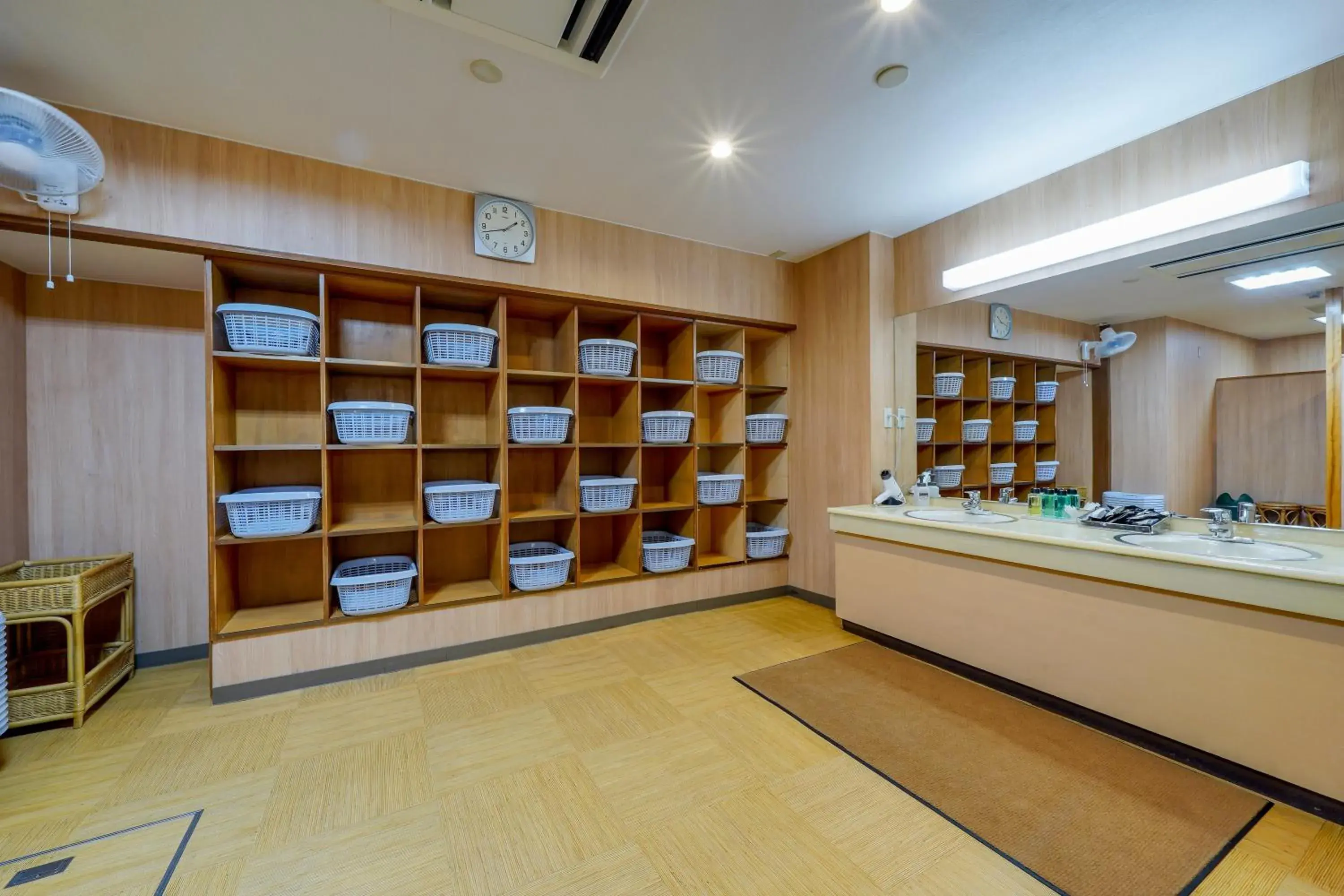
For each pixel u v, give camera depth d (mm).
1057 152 2455
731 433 3895
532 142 2365
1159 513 2367
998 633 2475
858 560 3178
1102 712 2115
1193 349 2262
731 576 3756
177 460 2949
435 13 1622
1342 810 1564
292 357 2469
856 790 1774
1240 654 1755
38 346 2664
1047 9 1636
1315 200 1884
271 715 2277
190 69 1882
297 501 2465
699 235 3402
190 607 2975
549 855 1504
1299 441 2010
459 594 2969
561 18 1650
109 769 1901
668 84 1983
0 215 2004
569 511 3250
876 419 3383
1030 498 2838
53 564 2609
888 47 1807
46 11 1598
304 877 1427
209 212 2287
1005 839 1548
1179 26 1695
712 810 1687
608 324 3666
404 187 2660
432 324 2922
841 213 3104
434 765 1922
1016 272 2789
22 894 1367
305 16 1631
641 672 2699
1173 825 1591
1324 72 1857
